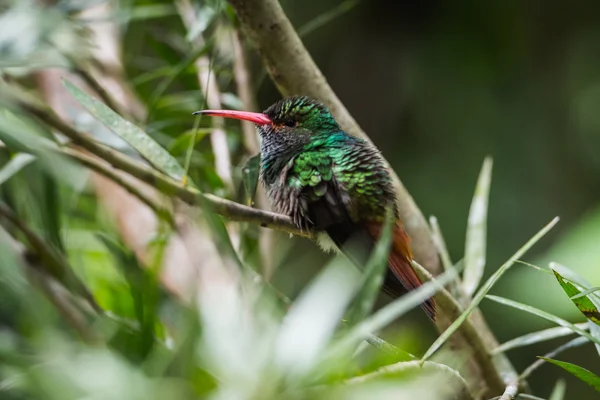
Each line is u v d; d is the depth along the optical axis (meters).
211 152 6.96
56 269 5.09
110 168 5.36
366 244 5.99
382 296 10.18
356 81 11.44
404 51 11.32
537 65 11.32
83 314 4.93
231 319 2.92
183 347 2.82
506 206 10.84
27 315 4.29
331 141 6.40
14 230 5.55
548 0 11.33
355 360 3.43
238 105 6.68
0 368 3.38
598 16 11.37
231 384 2.69
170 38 7.52
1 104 4.40
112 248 4.86
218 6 5.45
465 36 11.12
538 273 6.62
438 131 10.95
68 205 6.64
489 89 11.02
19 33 6.13
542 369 11.09
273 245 6.38
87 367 2.72
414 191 10.75
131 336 4.05
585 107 11.26
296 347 2.73
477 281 6.11
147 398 2.66
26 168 5.96
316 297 2.81
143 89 8.18
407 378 3.04
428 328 10.13
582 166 11.19
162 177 4.56
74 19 6.82
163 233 5.95
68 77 7.61
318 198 6.20
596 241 6.36
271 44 5.71
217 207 4.77
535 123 11.09
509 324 10.40
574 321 6.42
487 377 5.66
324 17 6.41
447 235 10.47
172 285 6.08
